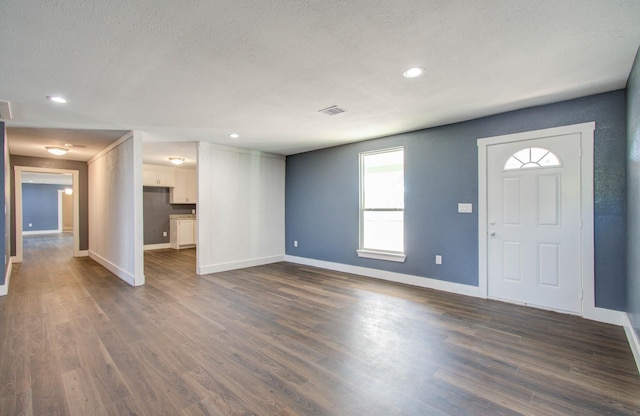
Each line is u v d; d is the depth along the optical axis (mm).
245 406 1773
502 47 2092
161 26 1799
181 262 6285
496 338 2656
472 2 1612
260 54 2158
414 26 1836
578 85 2773
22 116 3566
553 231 3285
